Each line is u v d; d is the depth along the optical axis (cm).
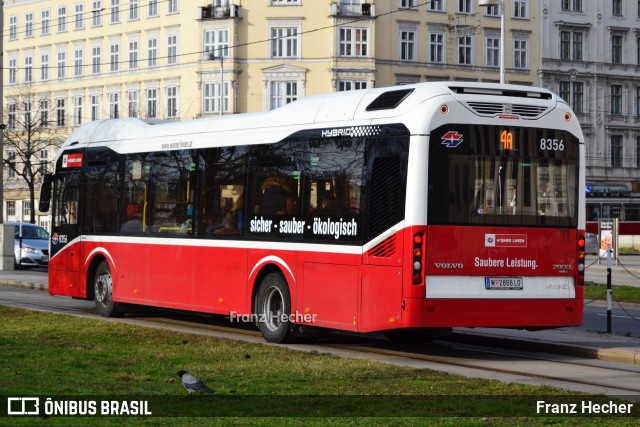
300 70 8269
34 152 8125
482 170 1647
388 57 8362
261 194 1922
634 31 9412
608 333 2083
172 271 2147
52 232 2577
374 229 1669
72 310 2545
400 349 1842
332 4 8206
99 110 9381
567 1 9150
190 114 8525
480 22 8681
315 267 1781
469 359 1695
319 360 1523
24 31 10069
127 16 9088
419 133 1611
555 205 1706
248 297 1936
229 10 8319
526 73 8931
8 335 1822
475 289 1639
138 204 2275
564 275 1711
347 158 1734
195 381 1187
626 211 7912
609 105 9306
